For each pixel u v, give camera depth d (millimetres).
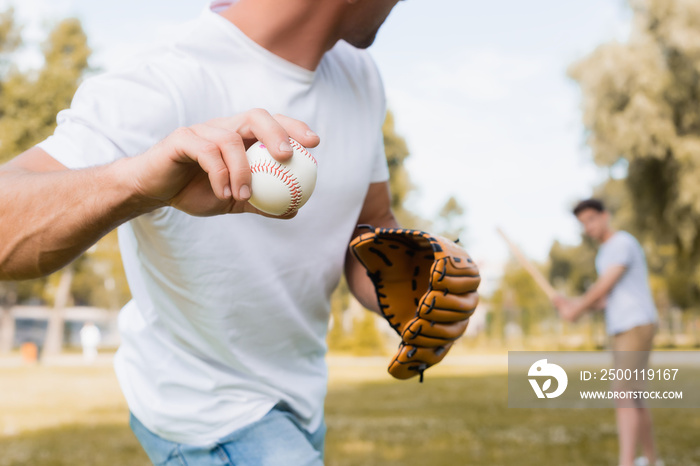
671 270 26703
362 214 1836
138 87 1255
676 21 17328
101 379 14430
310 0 1387
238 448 1445
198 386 1468
